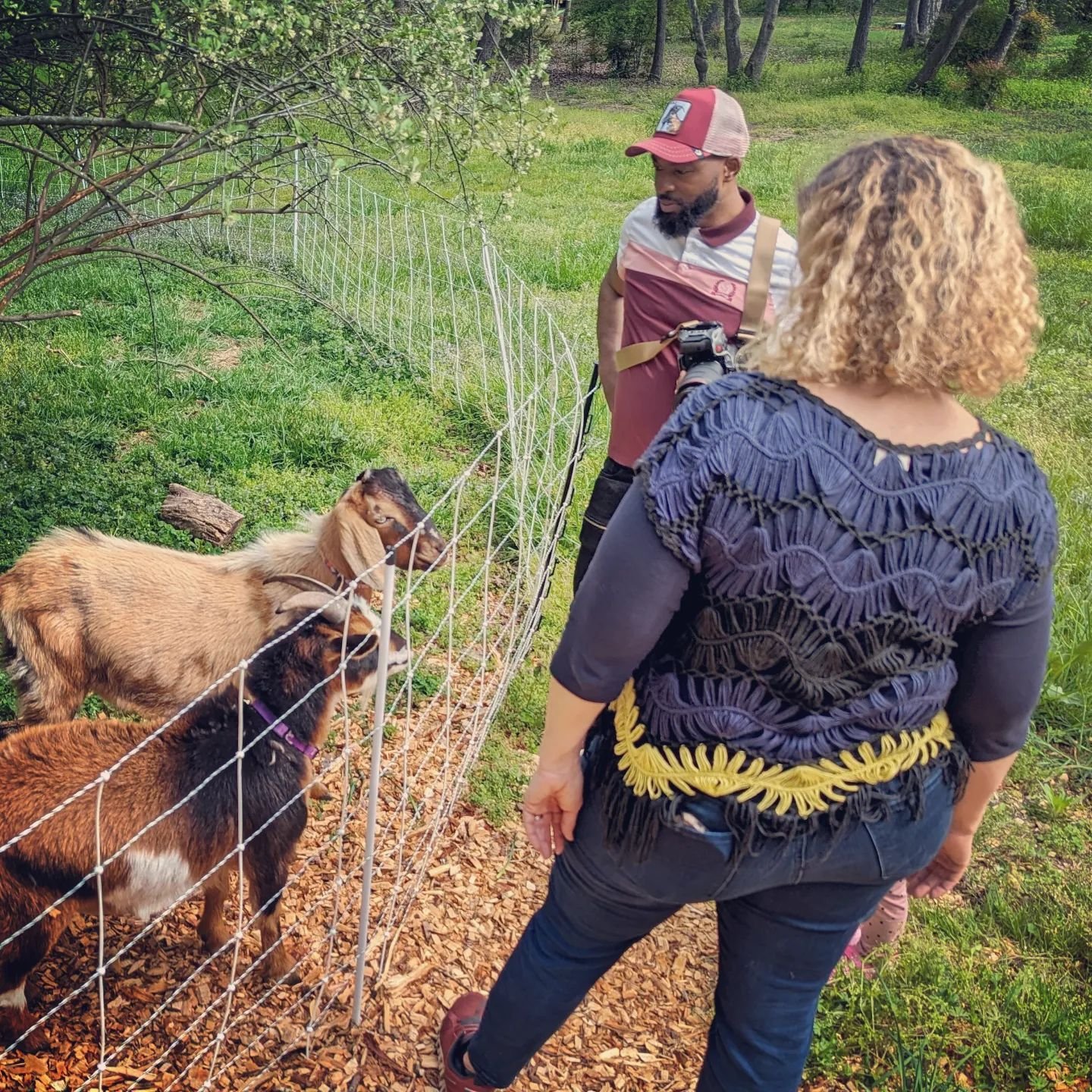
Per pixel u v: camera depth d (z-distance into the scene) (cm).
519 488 584
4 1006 306
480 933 361
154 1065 286
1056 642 542
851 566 164
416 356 881
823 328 162
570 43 3581
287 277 1092
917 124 2491
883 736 178
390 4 512
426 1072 310
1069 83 3080
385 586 279
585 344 909
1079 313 1137
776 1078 213
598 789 199
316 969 342
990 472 168
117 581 436
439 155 591
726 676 178
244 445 698
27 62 596
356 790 421
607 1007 337
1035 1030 337
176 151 491
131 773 318
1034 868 415
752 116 2598
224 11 439
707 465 167
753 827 181
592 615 178
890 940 343
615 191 1652
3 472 627
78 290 970
